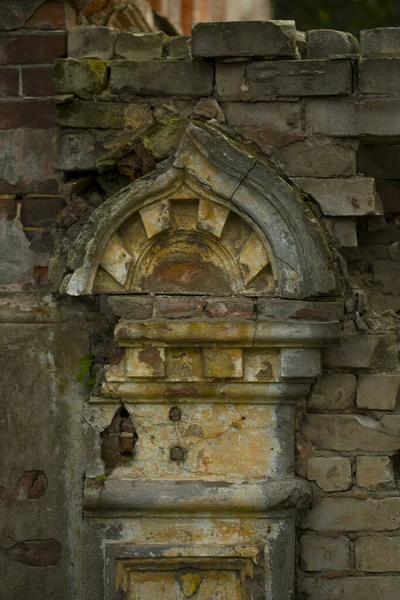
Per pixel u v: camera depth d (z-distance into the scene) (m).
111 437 4.75
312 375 4.62
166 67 4.75
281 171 4.72
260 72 4.73
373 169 5.01
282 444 4.71
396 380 4.81
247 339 4.57
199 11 7.91
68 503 4.80
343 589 4.79
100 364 4.82
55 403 4.82
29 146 4.88
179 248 4.71
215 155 4.56
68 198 4.86
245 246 4.66
